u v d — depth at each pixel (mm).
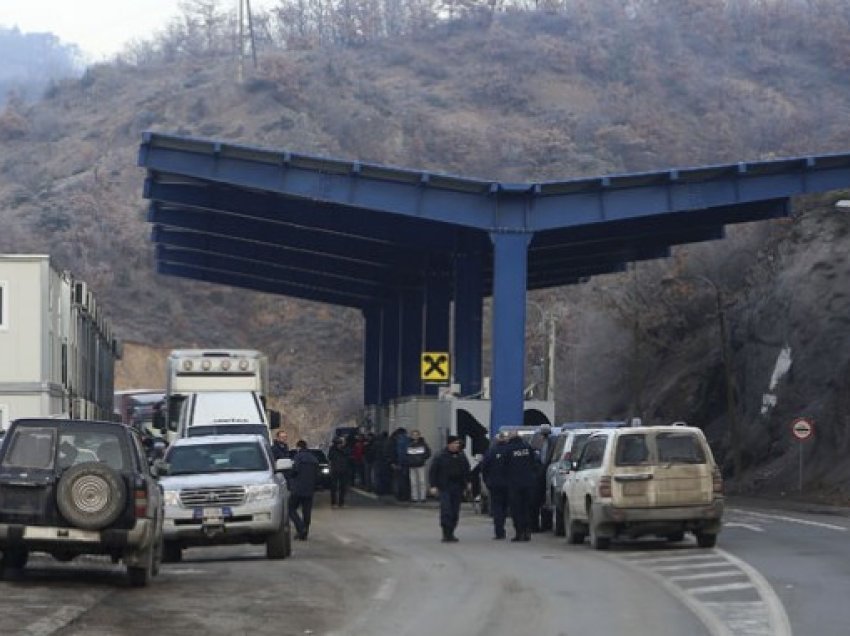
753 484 89500
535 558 39344
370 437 93250
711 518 41031
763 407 98875
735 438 93125
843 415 85625
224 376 67250
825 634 23438
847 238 100750
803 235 103938
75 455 30391
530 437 57094
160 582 32938
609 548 41750
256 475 40656
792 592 29703
